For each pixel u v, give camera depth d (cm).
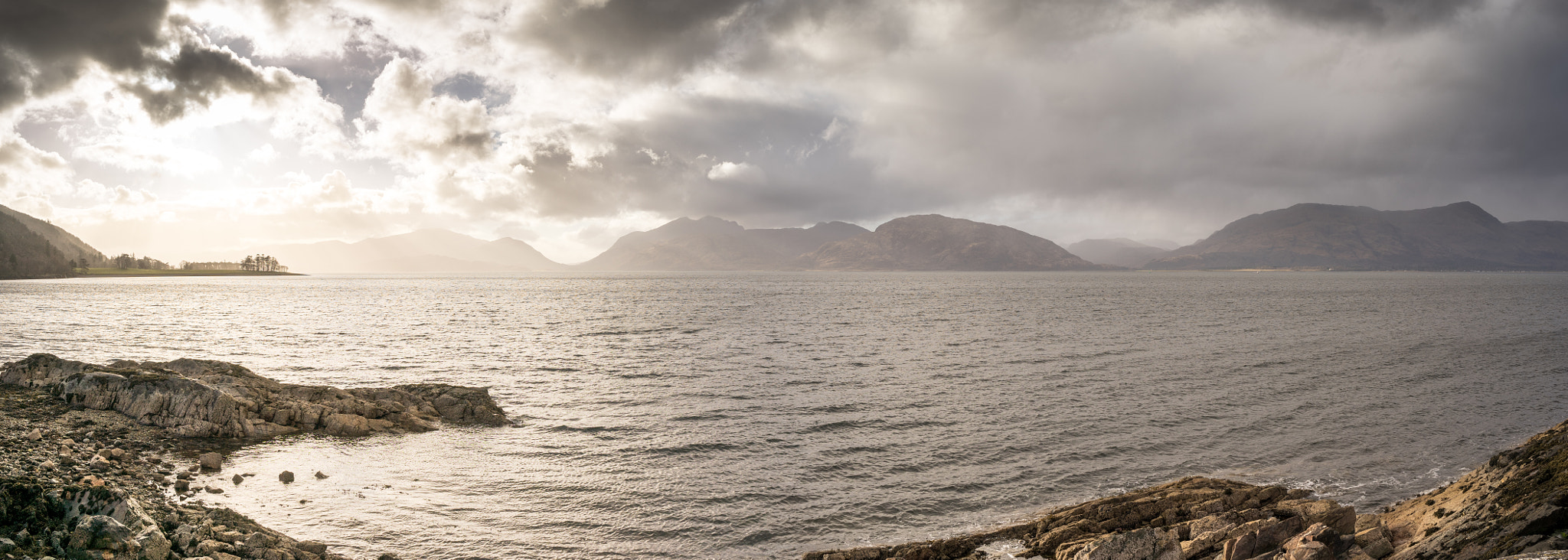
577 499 2691
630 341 7644
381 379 5138
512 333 8488
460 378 5206
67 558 1585
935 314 11881
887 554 2203
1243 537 1983
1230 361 6031
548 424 3816
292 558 1962
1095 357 6294
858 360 6197
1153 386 4891
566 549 2267
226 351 6500
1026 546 2278
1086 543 2080
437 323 9812
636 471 3017
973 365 5859
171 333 7981
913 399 4434
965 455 3259
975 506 2667
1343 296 18012
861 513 2589
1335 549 1973
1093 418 3950
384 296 18475
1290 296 18212
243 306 13150
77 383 3431
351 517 2464
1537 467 2058
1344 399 4444
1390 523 2342
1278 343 7350
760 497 2738
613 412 4100
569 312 12306
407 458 3164
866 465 3116
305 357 6169
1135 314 11475
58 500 1780
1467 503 2205
